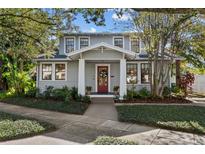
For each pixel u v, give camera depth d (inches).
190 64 946.1
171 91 701.9
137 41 778.2
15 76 731.4
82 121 367.6
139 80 727.1
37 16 490.3
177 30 631.2
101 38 796.6
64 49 786.8
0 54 777.6
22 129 286.4
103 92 736.3
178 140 267.6
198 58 835.4
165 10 223.3
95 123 353.4
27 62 909.8
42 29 534.9
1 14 454.6
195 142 260.4
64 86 689.6
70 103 541.0
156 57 650.2
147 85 725.9
